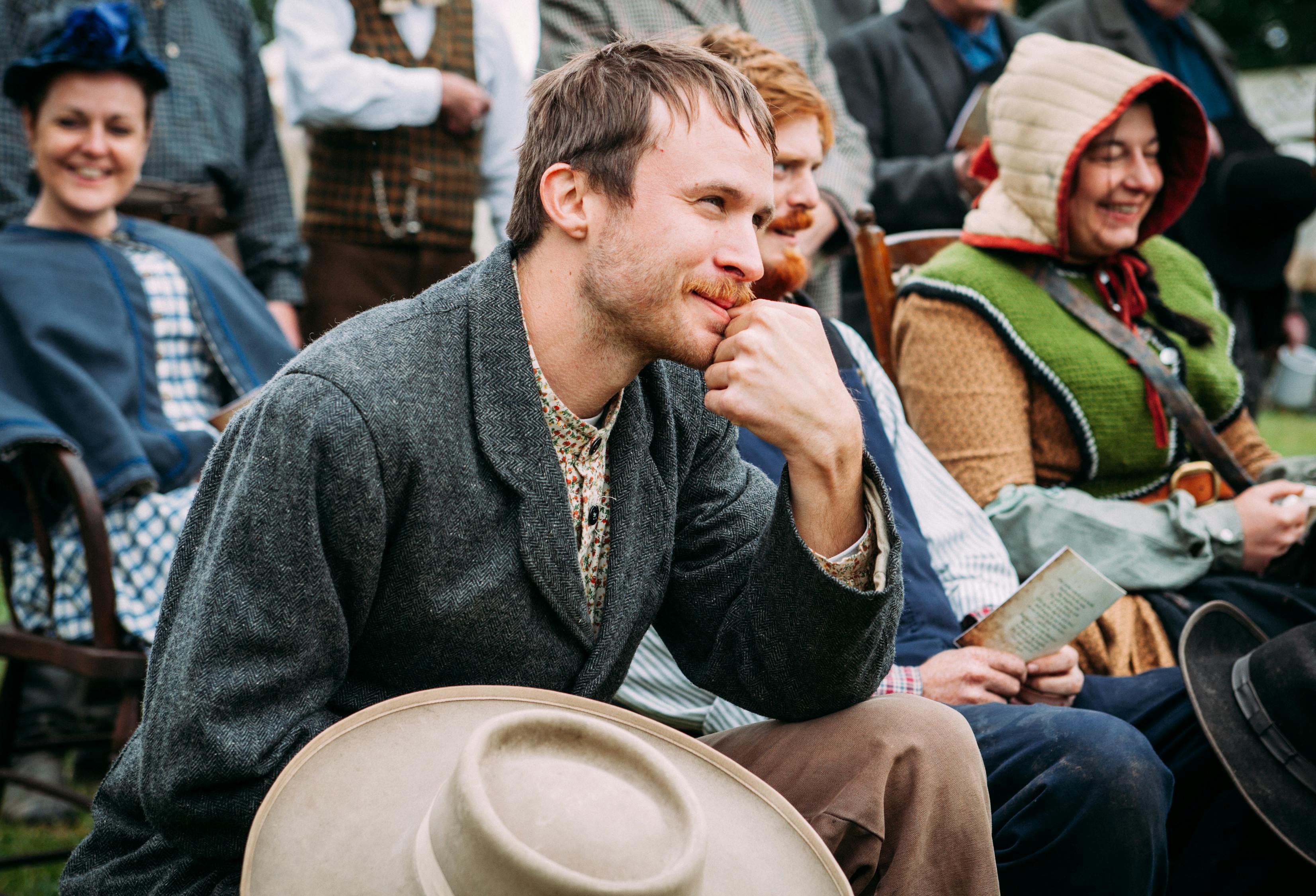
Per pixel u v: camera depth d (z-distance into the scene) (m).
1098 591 2.01
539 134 1.62
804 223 2.46
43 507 2.85
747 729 1.79
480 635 1.55
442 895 1.19
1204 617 2.27
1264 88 12.34
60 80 3.05
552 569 1.56
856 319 3.69
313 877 1.28
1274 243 4.29
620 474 1.67
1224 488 2.89
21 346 2.92
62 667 2.70
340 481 1.43
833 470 1.60
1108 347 2.79
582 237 1.57
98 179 3.10
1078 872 1.71
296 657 1.42
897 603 1.65
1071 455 2.79
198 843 1.41
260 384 3.20
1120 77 2.74
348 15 3.86
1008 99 2.84
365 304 3.94
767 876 1.42
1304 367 7.52
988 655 2.10
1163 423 2.78
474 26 4.02
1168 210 2.96
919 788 1.59
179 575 1.52
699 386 1.81
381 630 1.54
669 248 1.54
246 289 3.34
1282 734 2.04
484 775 1.22
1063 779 1.72
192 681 1.38
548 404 1.61
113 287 3.08
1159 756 2.20
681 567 1.79
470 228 4.03
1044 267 2.84
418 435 1.48
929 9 4.20
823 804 1.62
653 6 3.58
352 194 3.89
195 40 3.90
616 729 1.29
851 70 4.18
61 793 2.83
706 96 1.57
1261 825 2.12
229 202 4.03
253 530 1.41
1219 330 3.09
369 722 1.41
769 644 1.64
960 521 2.49
